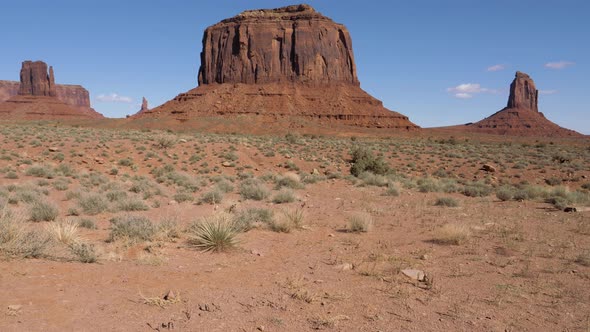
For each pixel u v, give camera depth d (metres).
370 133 115.38
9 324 4.35
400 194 21.11
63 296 5.27
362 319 5.09
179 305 5.29
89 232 10.43
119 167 32.16
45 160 31.84
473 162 43.88
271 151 43.28
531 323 5.08
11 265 6.35
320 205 16.84
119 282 6.05
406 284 6.49
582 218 13.37
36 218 11.85
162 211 14.69
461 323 5.03
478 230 11.20
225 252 8.50
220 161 37.38
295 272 7.11
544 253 8.57
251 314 5.12
